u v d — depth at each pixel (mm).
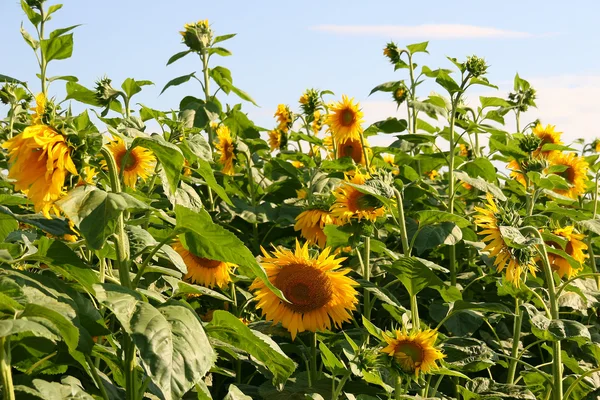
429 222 4105
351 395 3748
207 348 2305
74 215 2234
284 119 7652
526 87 7582
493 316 4941
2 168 4336
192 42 6832
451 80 5609
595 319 5699
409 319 3957
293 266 3918
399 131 6992
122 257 2539
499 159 6707
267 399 3832
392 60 7141
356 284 3889
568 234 4797
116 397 2764
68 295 2457
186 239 2596
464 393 4008
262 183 6730
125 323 2189
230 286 4773
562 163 6441
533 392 4504
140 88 6031
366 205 4141
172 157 2545
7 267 2492
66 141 2334
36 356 2592
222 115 6789
